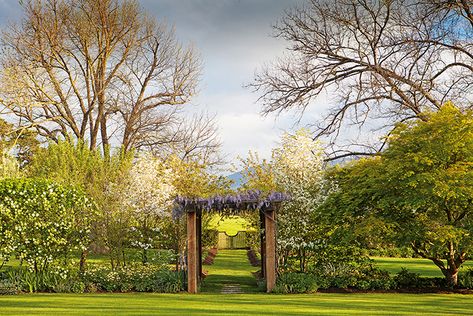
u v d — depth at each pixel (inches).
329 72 901.8
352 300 478.9
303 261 645.9
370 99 887.7
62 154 782.5
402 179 540.7
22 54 1083.3
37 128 1162.6
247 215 777.6
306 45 916.6
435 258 579.5
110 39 1168.2
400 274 600.1
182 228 689.0
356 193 581.0
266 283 575.2
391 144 584.4
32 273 566.6
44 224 572.1
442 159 533.0
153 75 1273.4
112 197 642.2
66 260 587.2
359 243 595.2
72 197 593.3
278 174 695.1
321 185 660.7
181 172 758.5
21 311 383.6
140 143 1258.6
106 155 823.7
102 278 575.5
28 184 576.4
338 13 882.8
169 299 481.1
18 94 1064.2
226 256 1142.3
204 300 474.3
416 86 845.8
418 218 558.9
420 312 396.2
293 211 649.0
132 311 387.5
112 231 620.4
